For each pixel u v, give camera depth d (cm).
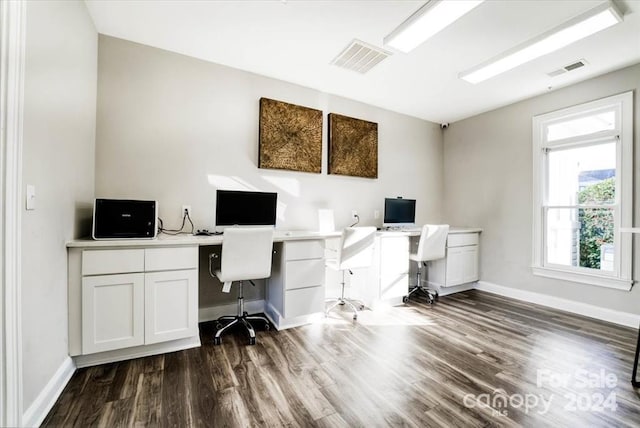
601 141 292
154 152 254
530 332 253
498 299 357
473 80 305
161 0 199
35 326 137
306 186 333
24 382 128
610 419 145
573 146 314
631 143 270
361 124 367
